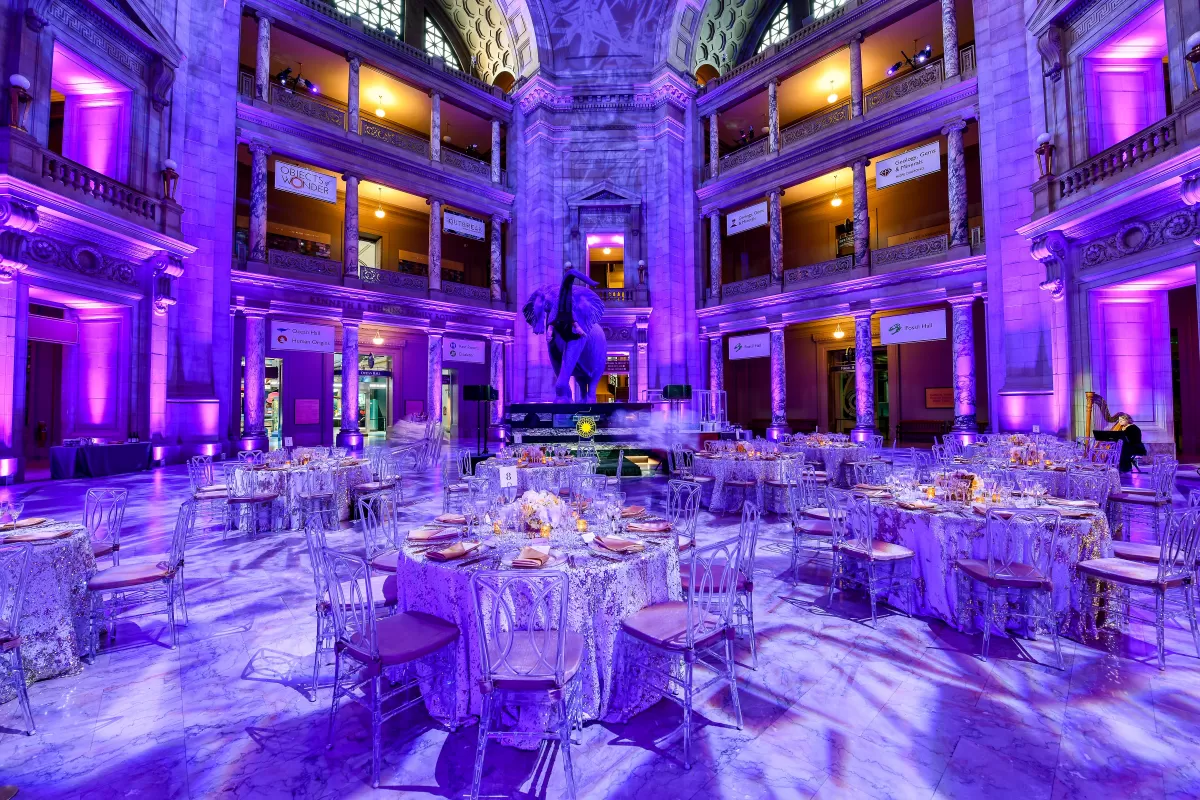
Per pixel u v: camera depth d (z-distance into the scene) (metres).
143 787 2.34
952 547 3.99
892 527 4.48
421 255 23.28
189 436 13.59
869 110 17.27
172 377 13.45
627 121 21.41
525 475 7.46
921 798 2.25
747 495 8.15
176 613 4.28
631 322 20.94
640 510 4.06
